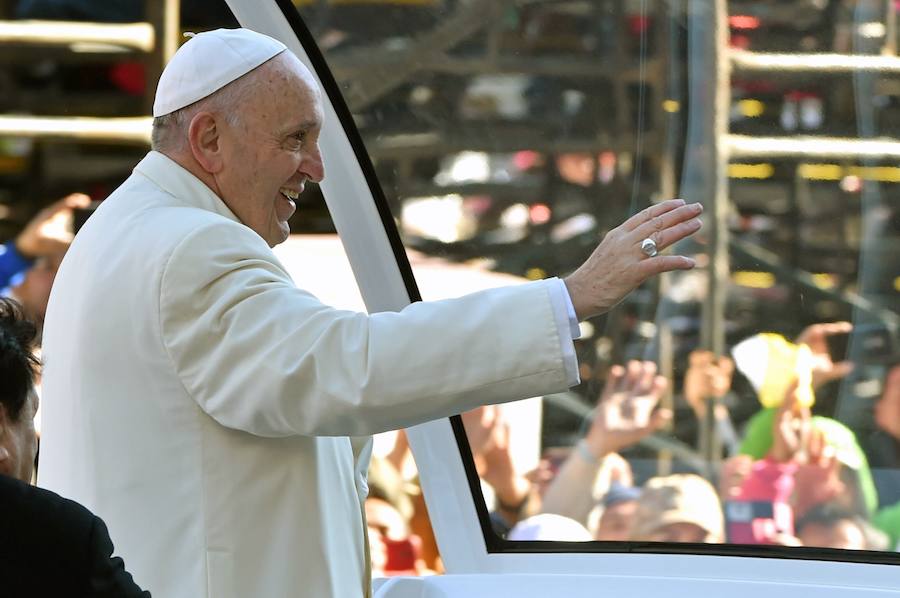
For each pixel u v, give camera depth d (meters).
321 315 9.33
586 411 16.17
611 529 15.86
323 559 9.99
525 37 15.17
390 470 20.44
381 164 15.72
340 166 14.38
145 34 23.61
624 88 15.38
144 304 9.54
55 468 10.24
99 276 9.85
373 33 14.62
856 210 15.22
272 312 9.34
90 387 9.84
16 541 7.75
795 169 15.24
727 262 15.72
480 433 15.93
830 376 15.74
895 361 15.52
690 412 16.16
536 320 9.20
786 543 15.50
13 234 22.23
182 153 10.19
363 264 14.80
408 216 15.99
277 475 9.83
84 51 23.48
